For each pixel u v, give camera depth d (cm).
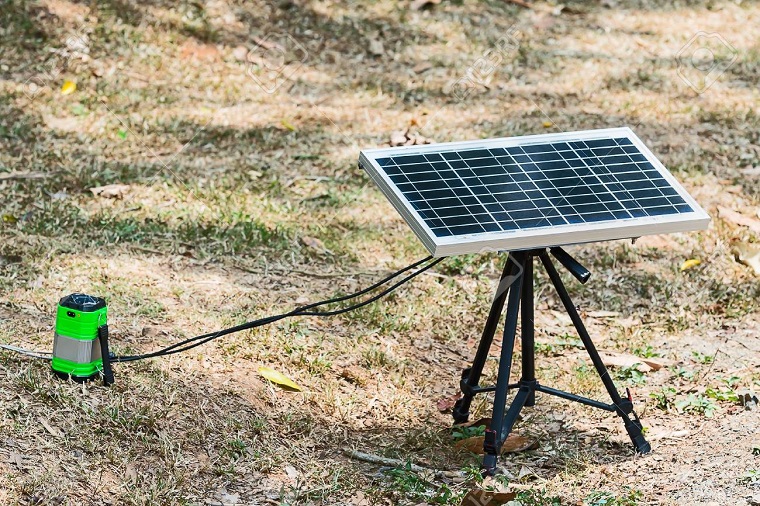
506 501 329
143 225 427
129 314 379
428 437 354
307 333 384
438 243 317
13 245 406
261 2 590
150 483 327
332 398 362
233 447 340
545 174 338
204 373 361
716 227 447
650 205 333
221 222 434
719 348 395
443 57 564
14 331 363
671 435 356
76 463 327
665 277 425
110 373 347
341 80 534
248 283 406
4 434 329
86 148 471
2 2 544
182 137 484
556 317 408
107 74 515
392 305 404
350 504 330
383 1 615
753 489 330
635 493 333
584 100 525
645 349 394
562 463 349
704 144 495
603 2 646
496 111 514
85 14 547
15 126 477
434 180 332
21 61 514
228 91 516
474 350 392
